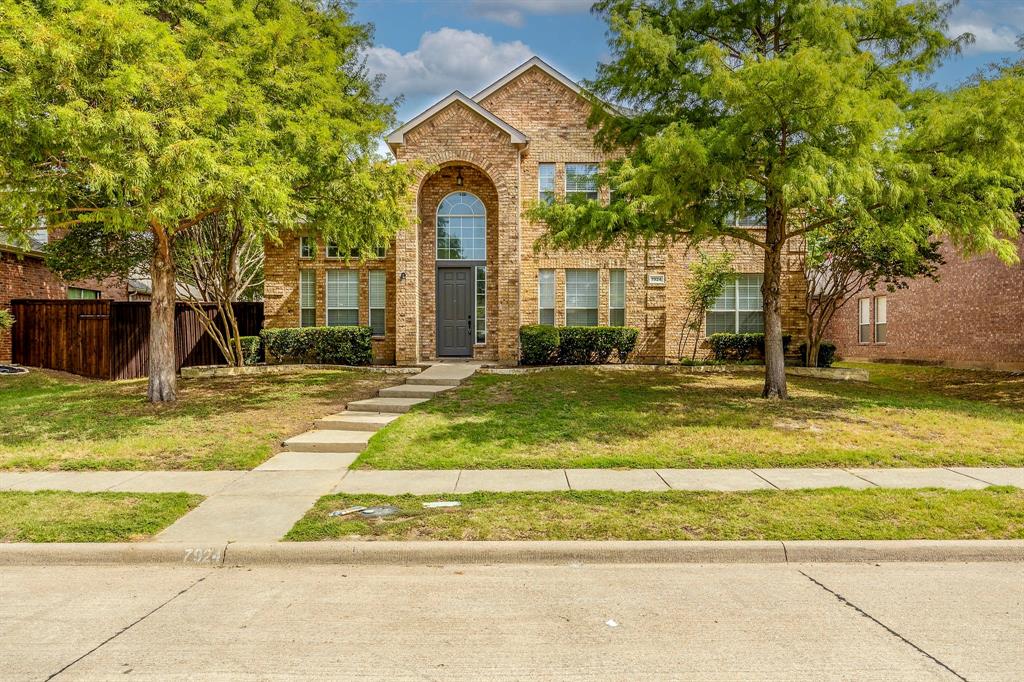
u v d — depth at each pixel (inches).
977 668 137.6
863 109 338.0
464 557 207.2
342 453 356.8
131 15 343.0
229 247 763.4
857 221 420.5
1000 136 347.3
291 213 477.1
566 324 735.7
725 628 158.1
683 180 370.0
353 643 150.6
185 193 350.3
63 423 409.1
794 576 194.2
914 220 379.6
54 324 714.2
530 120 731.4
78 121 316.8
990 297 802.8
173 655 144.7
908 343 975.0
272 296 751.1
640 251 724.0
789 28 446.9
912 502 250.5
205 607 172.6
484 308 740.7
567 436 371.2
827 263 873.5
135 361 705.6
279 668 138.5
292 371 663.1
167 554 208.1
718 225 455.5
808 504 249.8
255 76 440.1
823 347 720.3
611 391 521.3
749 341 713.0
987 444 352.8
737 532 220.2
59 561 207.5
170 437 373.4
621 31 443.8
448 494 267.4
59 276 784.3
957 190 379.9
